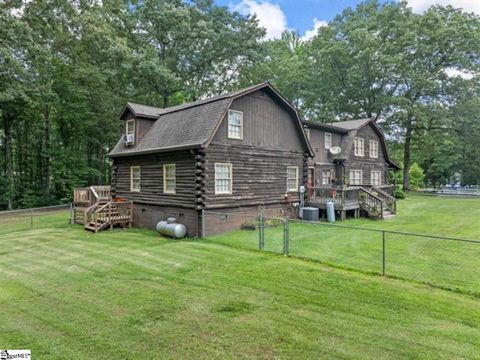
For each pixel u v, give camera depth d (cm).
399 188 2766
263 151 1489
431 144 3503
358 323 482
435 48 2909
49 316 514
